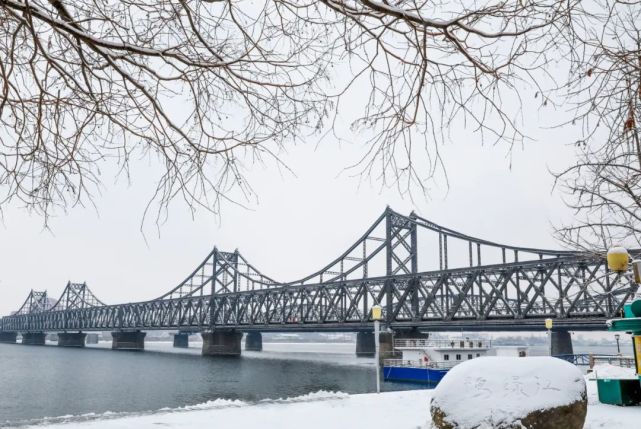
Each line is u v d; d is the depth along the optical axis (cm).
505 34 429
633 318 1191
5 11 488
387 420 1173
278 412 1275
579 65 489
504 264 5653
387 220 8494
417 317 6706
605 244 892
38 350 14200
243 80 503
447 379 909
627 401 1370
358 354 11738
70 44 520
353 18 445
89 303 18638
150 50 486
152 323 12825
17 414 3359
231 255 13038
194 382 5406
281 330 9206
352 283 7694
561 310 5019
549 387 854
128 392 4559
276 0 471
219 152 525
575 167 682
